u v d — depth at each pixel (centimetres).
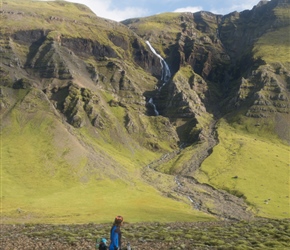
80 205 14088
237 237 4812
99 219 10494
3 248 3612
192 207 15588
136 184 19925
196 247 3878
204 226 6838
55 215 11562
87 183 18962
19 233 5547
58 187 17850
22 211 12288
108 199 15638
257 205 16238
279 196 18138
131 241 4353
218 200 17400
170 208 14088
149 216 11406
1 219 10519
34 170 19762
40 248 3644
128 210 12769
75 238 4497
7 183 17525
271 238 4728
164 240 4412
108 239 4497
